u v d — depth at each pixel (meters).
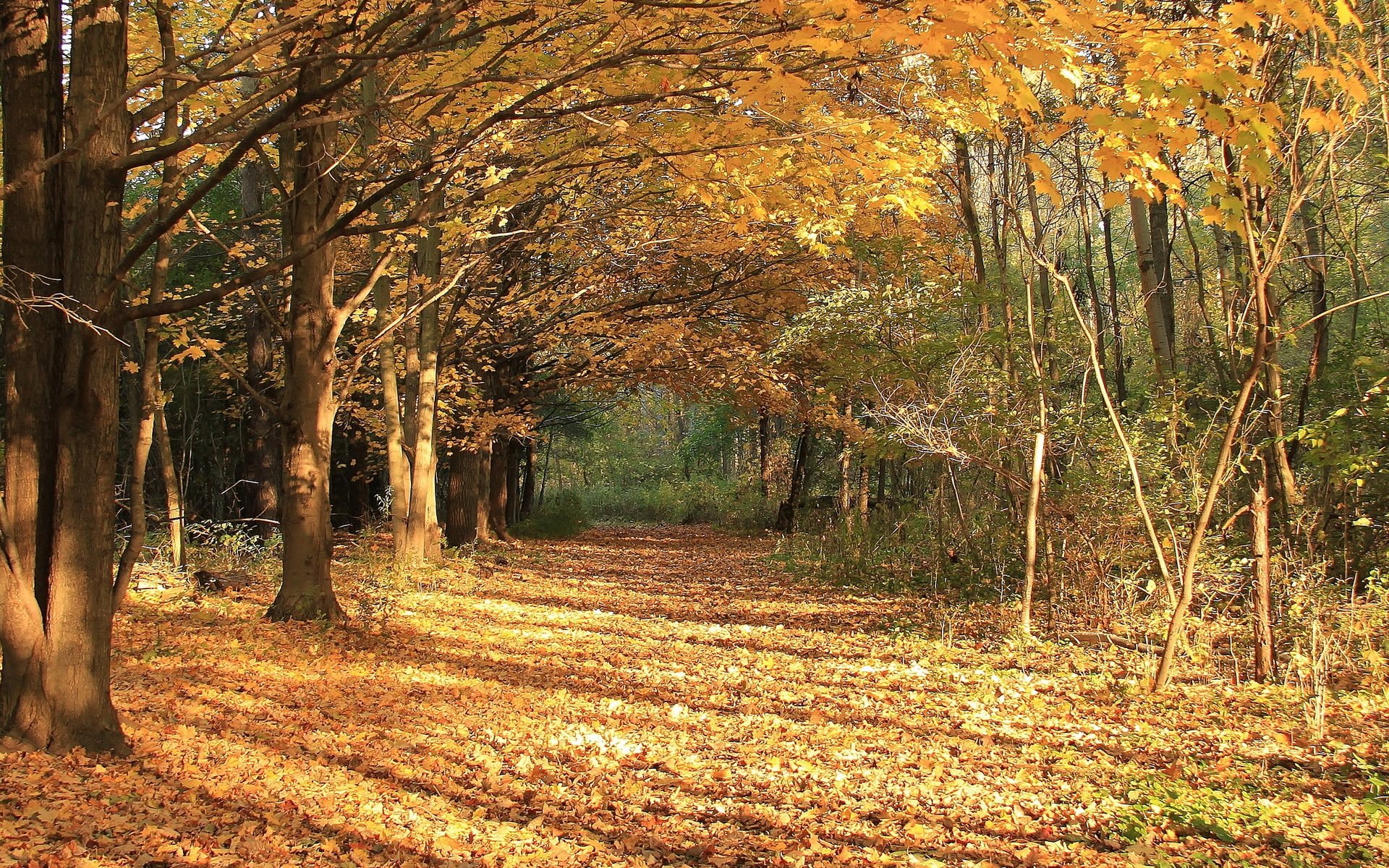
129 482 6.85
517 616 11.41
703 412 46.06
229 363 9.34
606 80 5.81
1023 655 8.59
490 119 5.46
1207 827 4.25
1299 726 5.82
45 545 4.75
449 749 5.52
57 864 3.46
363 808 4.43
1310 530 8.05
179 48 7.93
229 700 6.14
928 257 11.82
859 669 8.28
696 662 8.72
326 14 4.93
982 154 11.38
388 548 17.27
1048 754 5.57
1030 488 9.27
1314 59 5.99
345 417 20.89
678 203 13.22
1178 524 9.07
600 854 4.07
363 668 7.52
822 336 12.34
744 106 5.01
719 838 4.30
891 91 6.27
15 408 4.68
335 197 9.46
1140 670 7.50
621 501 44.97
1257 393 8.53
